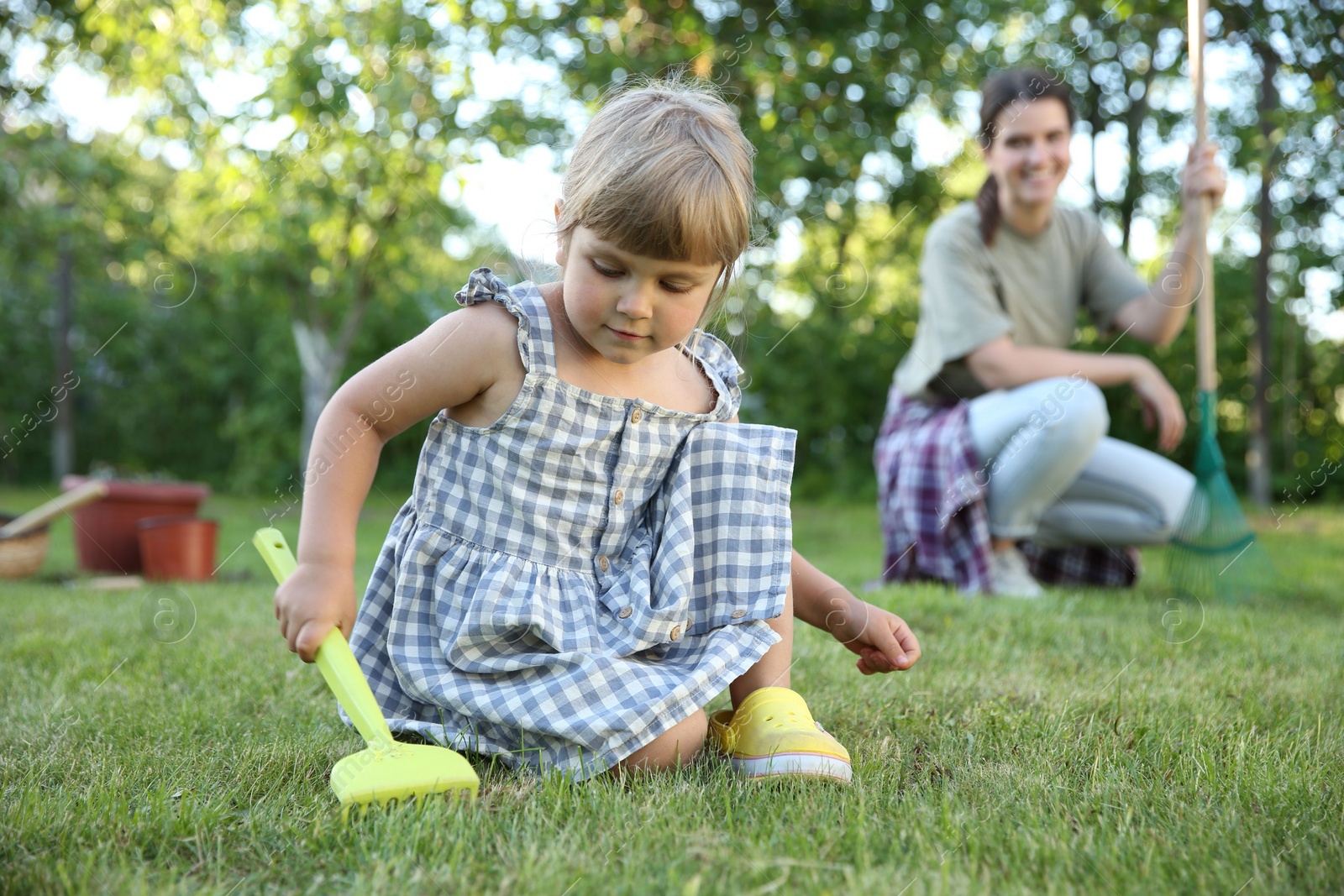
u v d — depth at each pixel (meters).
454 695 1.16
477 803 1.03
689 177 1.08
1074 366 2.62
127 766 1.13
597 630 1.20
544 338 1.21
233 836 0.94
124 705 1.42
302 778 1.11
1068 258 2.71
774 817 0.97
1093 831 0.93
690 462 1.26
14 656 1.81
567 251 1.19
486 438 1.22
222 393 10.76
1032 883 0.84
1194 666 1.70
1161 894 0.82
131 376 10.31
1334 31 5.14
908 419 2.85
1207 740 1.25
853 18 6.19
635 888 0.82
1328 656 1.79
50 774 1.12
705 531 1.25
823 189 5.98
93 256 7.27
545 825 0.95
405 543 1.26
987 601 2.36
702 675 1.14
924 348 2.76
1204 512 2.57
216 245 7.41
